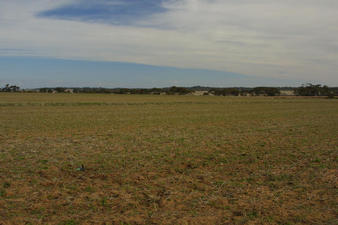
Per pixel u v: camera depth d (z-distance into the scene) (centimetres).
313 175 1061
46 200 808
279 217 714
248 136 1970
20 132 2044
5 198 818
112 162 1236
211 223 681
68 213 727
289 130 2294
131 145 1608
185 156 1358
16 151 1418
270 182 979
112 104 5600
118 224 670
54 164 1190
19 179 990
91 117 3194
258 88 14662
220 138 1877
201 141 1758
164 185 949
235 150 1502
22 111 3825
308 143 1712
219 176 1050
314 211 749
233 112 4175
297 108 5259
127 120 2933
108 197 838
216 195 859
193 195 856
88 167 1156
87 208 759
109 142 1692
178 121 2906
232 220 698
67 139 1783
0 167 1132
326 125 2653
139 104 5759
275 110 4691
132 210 749
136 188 918
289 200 823
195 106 5481
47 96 9112
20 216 705
